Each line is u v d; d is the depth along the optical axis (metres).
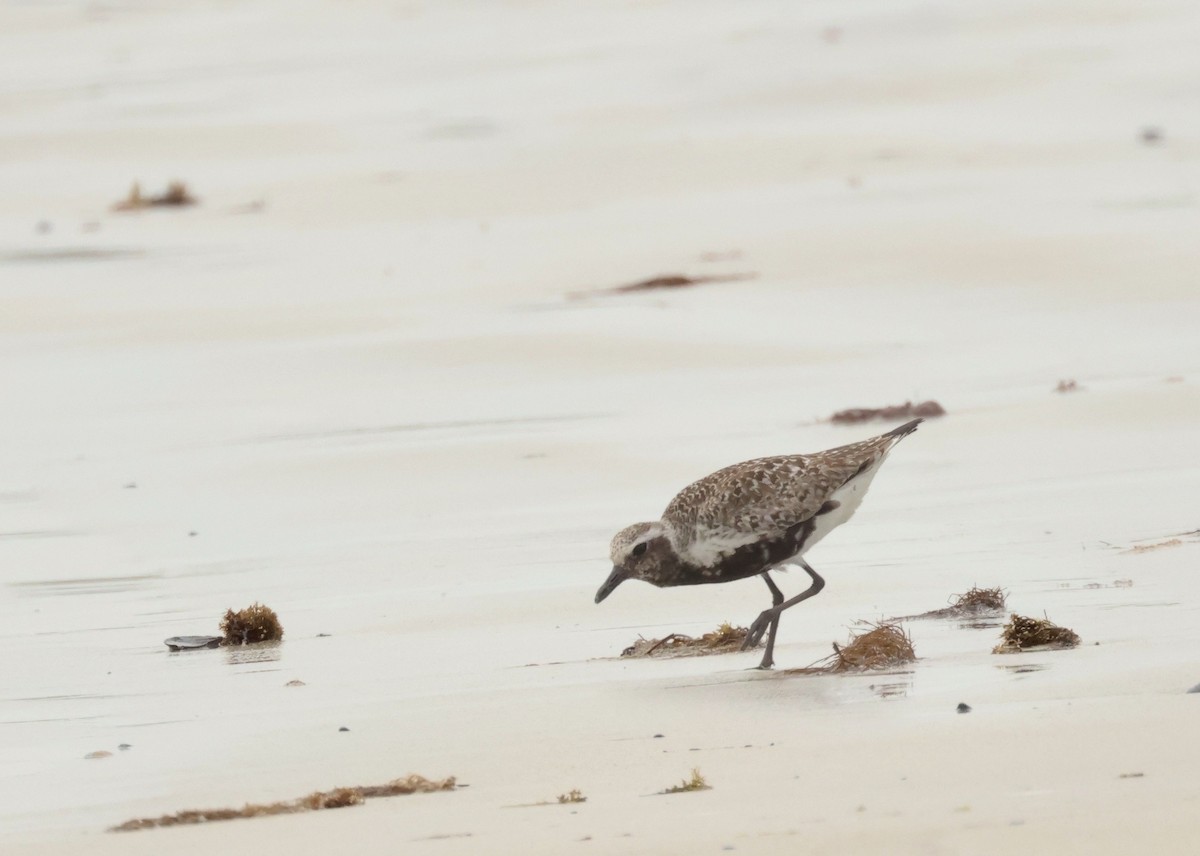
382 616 14.44
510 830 7.46
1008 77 55.88
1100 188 39.19
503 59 67.88
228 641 13.88
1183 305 28.38
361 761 9.30
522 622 13.82
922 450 20.52
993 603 12.73
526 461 21.03
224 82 67.06
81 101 64.44
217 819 8.10
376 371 26.66
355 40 74.88
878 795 7.59
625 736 9.47
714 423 22.69
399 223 42.16
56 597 16.14
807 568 11.81
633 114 55.00
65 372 27.80
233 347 28.89
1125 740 8.20
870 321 28.73
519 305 31.34
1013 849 6.59
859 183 42.22
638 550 11.88
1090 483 18.12
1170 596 12.61
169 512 19.59
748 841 6.96
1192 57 55.91
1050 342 26.59
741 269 33.31
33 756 10.22
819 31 66.94
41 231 43.25
